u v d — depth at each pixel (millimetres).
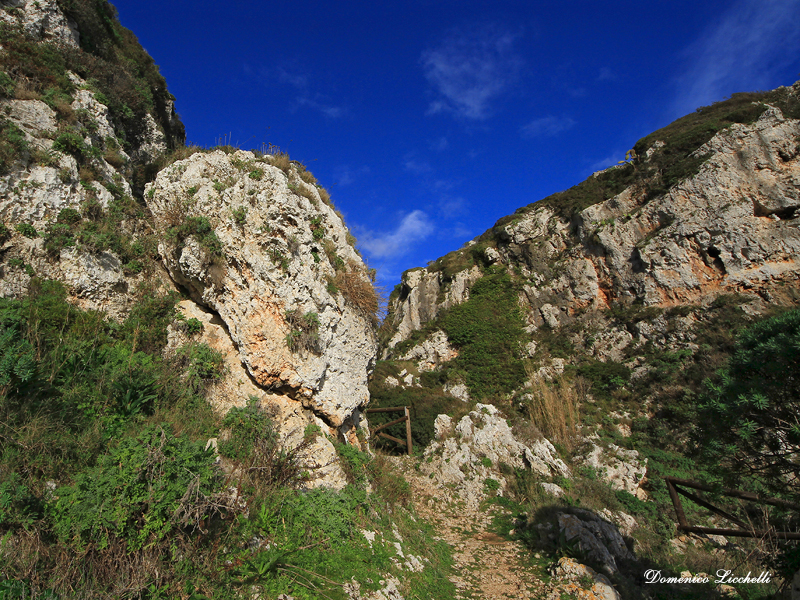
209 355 7812
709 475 6918
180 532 4594
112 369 6703
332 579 5348
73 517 4160
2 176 7535
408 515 9133
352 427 9492
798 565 5664
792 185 20703
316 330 7879
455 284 30703
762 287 19828
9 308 6520
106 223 8586
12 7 10305
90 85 10852
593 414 18484
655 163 25188
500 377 23219
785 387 5332
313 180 9883
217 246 7961
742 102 25672
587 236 26016
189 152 9148
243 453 6551
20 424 4891
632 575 8922
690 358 19141
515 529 10672
